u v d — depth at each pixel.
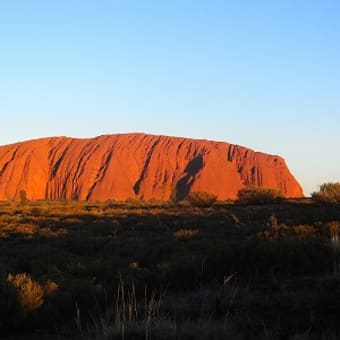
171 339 8.41
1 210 51.50
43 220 36.19
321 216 28.06
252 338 8.40
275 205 45.44
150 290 12.81
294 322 9.26
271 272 13.47
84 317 11.10
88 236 24.56
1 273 12.70
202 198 52.34
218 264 13.95
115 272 14.09
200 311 10.29
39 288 11.47
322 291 10.57
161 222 30.11
